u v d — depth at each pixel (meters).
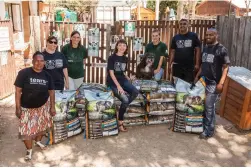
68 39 6.68
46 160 3.87
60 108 4.28
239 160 3.93
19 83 3.58
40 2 14.36
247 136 4.71
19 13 11.53
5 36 6.55
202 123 4.71
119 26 6.70
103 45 6.82
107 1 18.97
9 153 4.05
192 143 4.45
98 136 4.54
